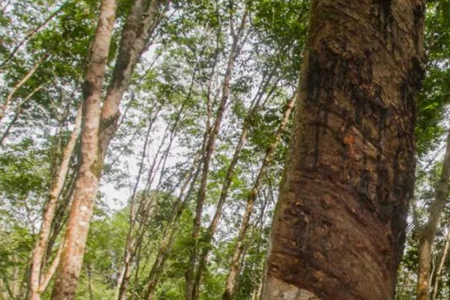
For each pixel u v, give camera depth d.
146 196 20.06
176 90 17.69
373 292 1.08
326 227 1.11
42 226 12.45
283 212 1.17
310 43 1.32
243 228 12.30
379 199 1.14
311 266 1.08
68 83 15.76
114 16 7.17
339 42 1.25
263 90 13.11
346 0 1.29
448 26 10.91
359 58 1.22
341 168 1.15
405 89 1.26
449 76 11.06
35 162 17.86
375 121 1.19
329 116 1.20
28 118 16.97
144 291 19.42
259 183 12.55
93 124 6.58
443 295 18.77
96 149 6.56
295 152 1.22
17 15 14.02
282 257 1.12
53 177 15.78
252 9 12.01
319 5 1.34
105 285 29.31
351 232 1.10
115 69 7.23
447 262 17.75
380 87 1.21
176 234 19.47
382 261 1.12
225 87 13.91
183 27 14.12
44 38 13.12
